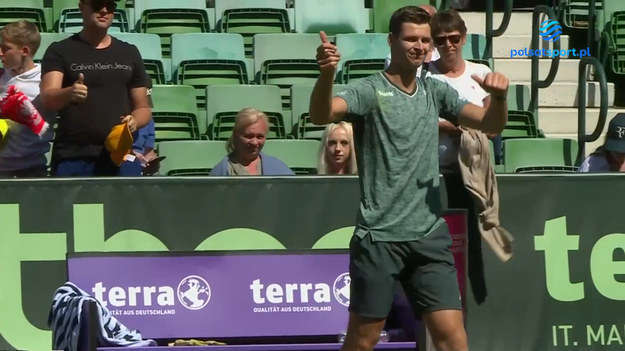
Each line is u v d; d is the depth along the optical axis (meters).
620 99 43.78
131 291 25.78
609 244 28.14
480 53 42.09
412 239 20.77
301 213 27.34
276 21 43.53
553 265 27.97
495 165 34.78
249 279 26.22
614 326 28.11
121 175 27.95
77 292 24.14
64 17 41.81
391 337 24.83
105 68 27.36
